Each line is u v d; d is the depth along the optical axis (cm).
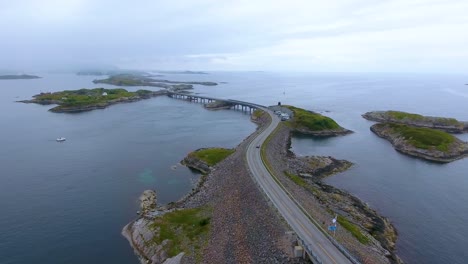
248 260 6078
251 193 8544
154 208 9050
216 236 7100
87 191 10344
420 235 7806
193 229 7556
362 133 18838
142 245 7238
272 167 10781
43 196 9975
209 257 6412
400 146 15300
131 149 15100
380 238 7444
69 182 11088
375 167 12706
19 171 12156
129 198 9844
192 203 9181
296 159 12838
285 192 8431
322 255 5650
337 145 16038
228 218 7738
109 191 10350
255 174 9806
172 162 13250
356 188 10606
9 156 14038
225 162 11950
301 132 18575
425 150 14350
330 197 9369
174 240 7138
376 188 10625
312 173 11731
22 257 6988
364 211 8800
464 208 9250
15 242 7544
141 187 10675
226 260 6219
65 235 7825
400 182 11181
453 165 13038
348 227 7262
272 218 7088
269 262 5900
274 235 6531
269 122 19525
